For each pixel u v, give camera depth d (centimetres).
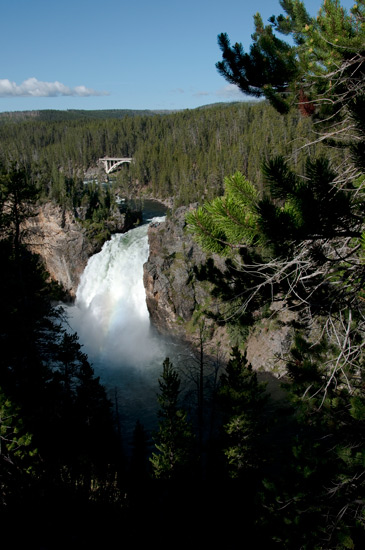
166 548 1300
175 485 2078
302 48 755
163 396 2206
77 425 2144
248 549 1603
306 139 739
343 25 657
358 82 652
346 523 754
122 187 13288
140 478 2178
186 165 11988
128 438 3344
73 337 2520
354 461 745
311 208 405
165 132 17975
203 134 14838
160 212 10412
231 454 2081
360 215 433
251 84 823
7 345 1878
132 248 7144
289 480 862
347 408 815
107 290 6819
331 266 545
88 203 7569
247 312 693
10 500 1066
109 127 19188
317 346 883
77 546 988
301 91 766
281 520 838
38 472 1223
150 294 5619
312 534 764
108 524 1111
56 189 7269
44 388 1820
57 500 1104
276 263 544
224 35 777
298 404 895
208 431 2922
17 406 1355
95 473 1686
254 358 4191
